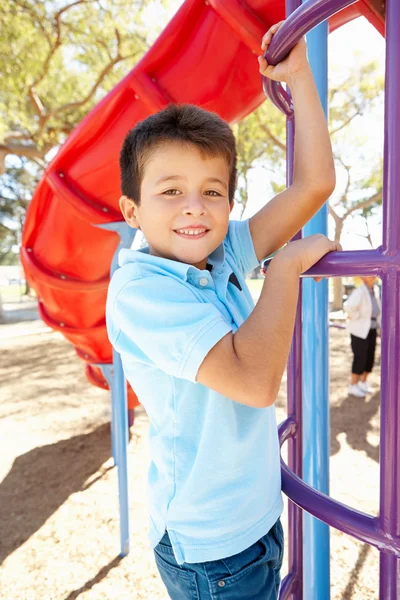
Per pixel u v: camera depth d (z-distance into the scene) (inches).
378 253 28.6
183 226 36.0
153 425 39.9
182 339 31.0
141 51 354.0
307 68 41.0
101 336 155.4
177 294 33.8
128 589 95.7
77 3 314.2
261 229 45.9
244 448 37.5
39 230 129.1
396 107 26.8
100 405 221.1
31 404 225.6
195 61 88.0
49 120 404.5
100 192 108.7
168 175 36.2
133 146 38.7
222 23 82.0
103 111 96.1
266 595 39.0
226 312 38.3
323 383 62.9
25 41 322.0
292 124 46.2
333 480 137.4
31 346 407.8
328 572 63.9
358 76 425.4
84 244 126.0
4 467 154.0
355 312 218.7
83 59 369.4
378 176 548.1
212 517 36.9
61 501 130.5
